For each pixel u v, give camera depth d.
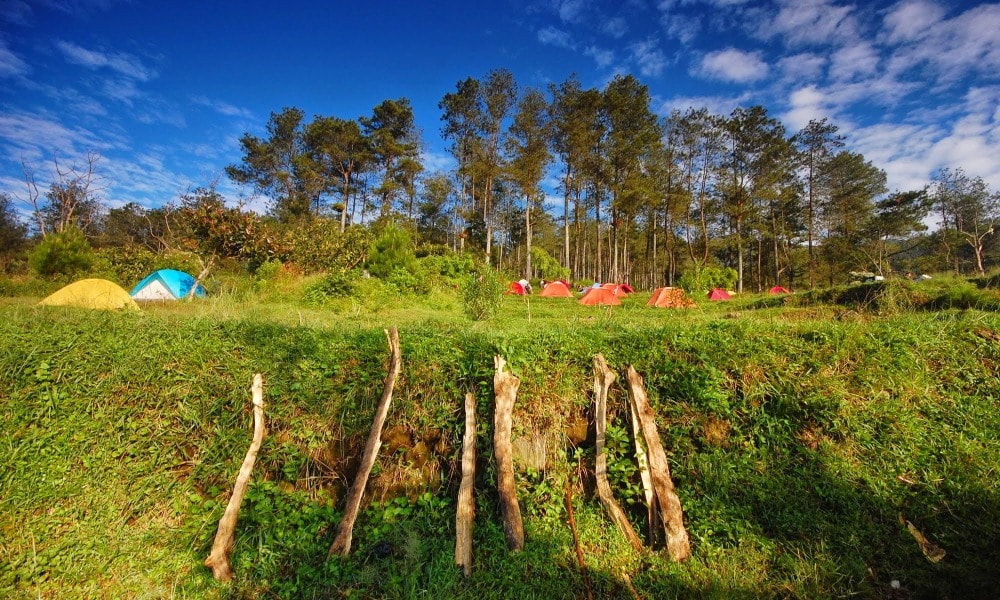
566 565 2.88
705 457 3.27
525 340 3.98
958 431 3.21
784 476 3.12
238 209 13.25
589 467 3.43
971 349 3.71
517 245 45.66
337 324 5.14
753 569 2.73
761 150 29.50
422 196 36.62
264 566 2.91
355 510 3.08
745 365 3.66
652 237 36.88
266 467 3.52
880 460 3.10
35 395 3.52
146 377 3.73
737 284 31.84
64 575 2.83
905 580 2.56
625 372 3.68
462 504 3.05
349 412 3.68
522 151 27.69
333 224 20.31
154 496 3.30
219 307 6.85
